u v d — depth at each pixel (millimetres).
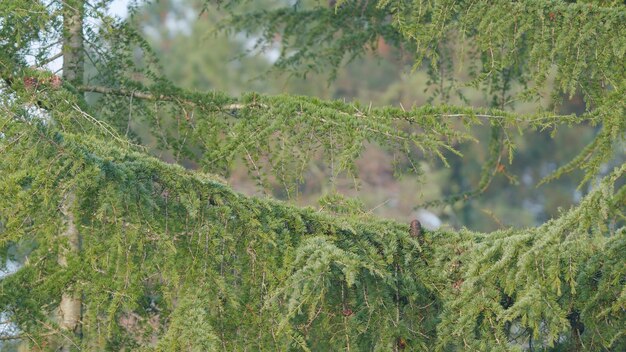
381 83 38438
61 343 10844
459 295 10422
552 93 12117
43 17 11078
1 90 11117
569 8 11789
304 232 10414
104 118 12203
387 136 10977
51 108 11102
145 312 10375
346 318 10461
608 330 10398
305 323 10477
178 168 10062
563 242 9617
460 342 10133
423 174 11047
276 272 10055
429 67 15625
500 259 10125
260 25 17656
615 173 9414
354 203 10867
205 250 9914
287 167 11234
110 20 11938
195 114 12359
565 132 38531
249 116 11594
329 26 16938
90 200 9789
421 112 11086
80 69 12781
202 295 9758
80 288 9773
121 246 9469
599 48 11742
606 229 9328
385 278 10242
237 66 38125
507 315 9773
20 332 9969
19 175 9422
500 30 12016
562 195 38344
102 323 9891
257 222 10102
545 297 9633
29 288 9922
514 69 15016
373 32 16344
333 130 11109
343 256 9570
